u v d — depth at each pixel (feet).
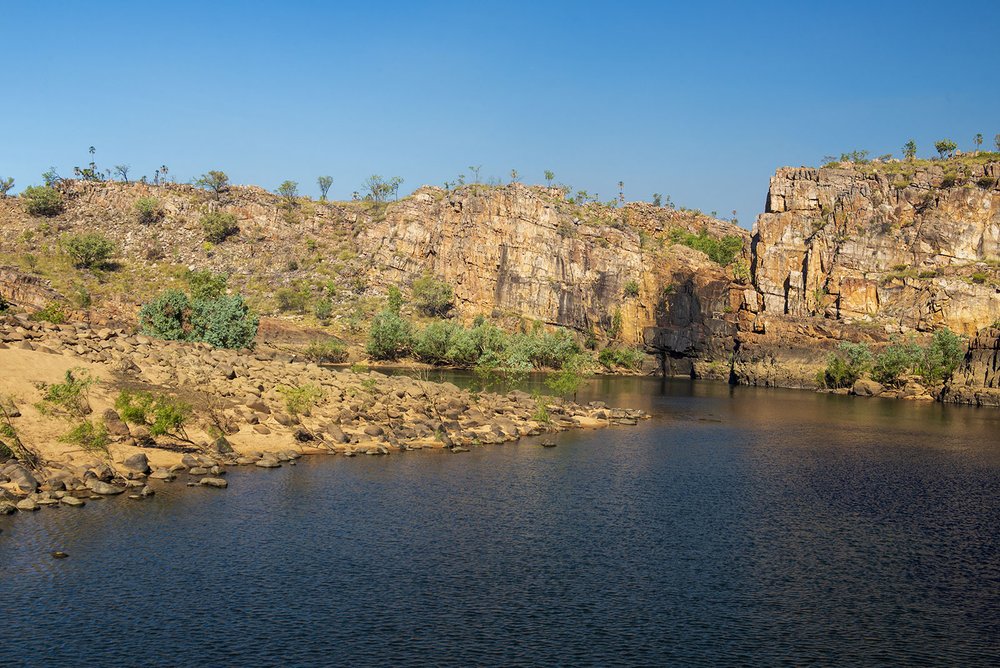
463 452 189.57
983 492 166.81
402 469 165.68
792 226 573.74
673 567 112.68
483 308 642.22
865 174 577.43
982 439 252.62
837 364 479.00
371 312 607.78
